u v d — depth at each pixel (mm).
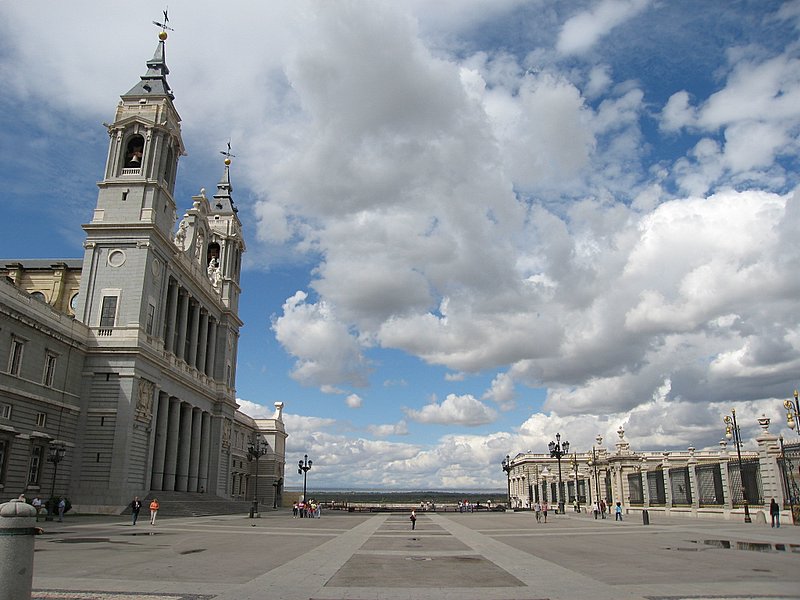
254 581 15945
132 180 61938
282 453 124125
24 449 47531
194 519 53125
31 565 8391
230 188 100500
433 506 93875
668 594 13789
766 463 43125
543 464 118500
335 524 48281
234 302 95000
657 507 61000
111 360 56688
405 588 14844
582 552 23969
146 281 59906
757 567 18781
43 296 71000
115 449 54688
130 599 13078
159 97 65188
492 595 13789
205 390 79125
